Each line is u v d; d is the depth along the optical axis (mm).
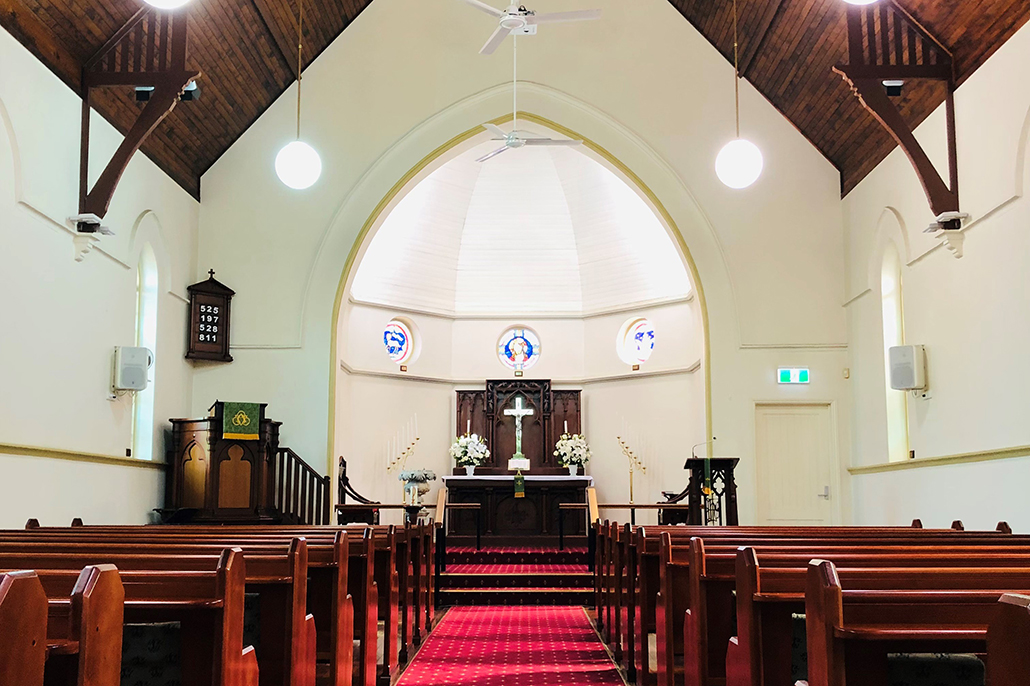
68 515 9703
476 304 18766
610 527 8852
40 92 9242
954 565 4250
